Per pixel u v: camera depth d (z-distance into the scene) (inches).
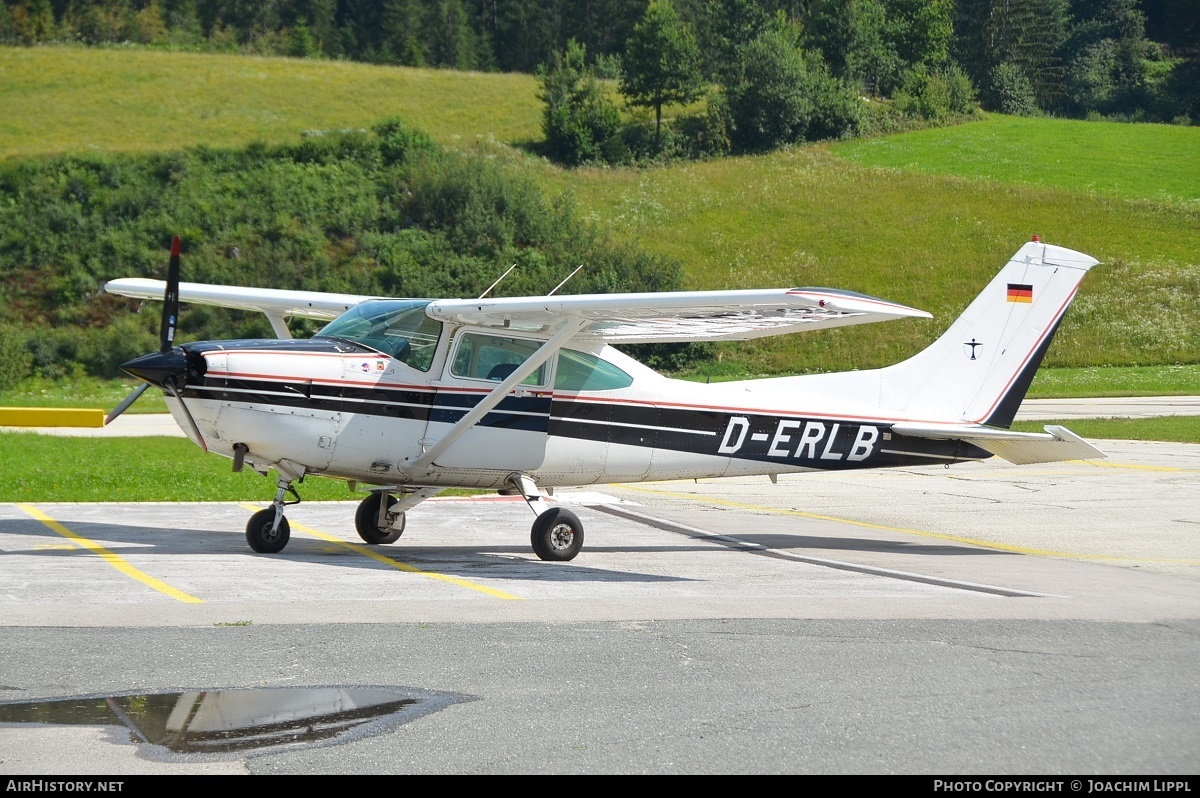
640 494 778.8
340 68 3297.2
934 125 3304.6
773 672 292.4
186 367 430.0
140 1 4598.9
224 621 333.4
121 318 1738.4
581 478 511.5
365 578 414.9
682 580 434.3
